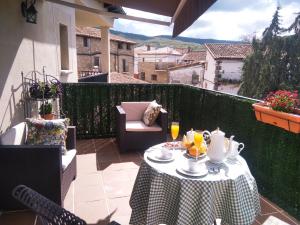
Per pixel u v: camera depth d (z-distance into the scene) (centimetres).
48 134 337
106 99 589
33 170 290
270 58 2022
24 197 156
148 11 415
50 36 580
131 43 3098
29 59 458
